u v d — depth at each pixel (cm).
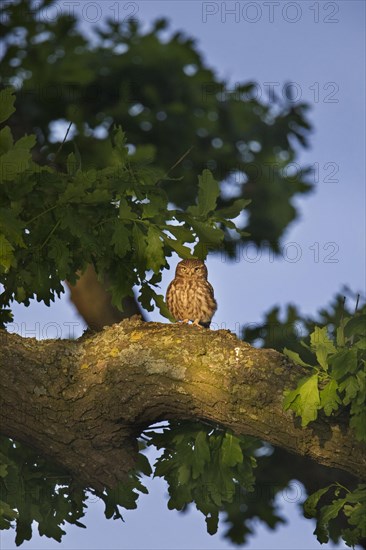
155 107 2139
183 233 1209
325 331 1037
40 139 2086
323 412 1040
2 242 1109
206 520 1176
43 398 1127
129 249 1185
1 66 2086
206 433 1138
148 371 1095
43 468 1234
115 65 2134
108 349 1127
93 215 1191
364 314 1028
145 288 1239
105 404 1112
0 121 1159
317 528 1090
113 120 2109
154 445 1159
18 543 1240
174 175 2106
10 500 1201
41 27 2161
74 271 1209
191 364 1084
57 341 1156
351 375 995
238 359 1070
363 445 1035
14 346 1141
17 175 1140
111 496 1172
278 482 1675
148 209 1195
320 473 1633
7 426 1140
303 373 1059
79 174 1143
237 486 1278
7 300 1228
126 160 1201
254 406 1057
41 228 1170
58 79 2084
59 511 1228
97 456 1138
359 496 1073
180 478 1131
